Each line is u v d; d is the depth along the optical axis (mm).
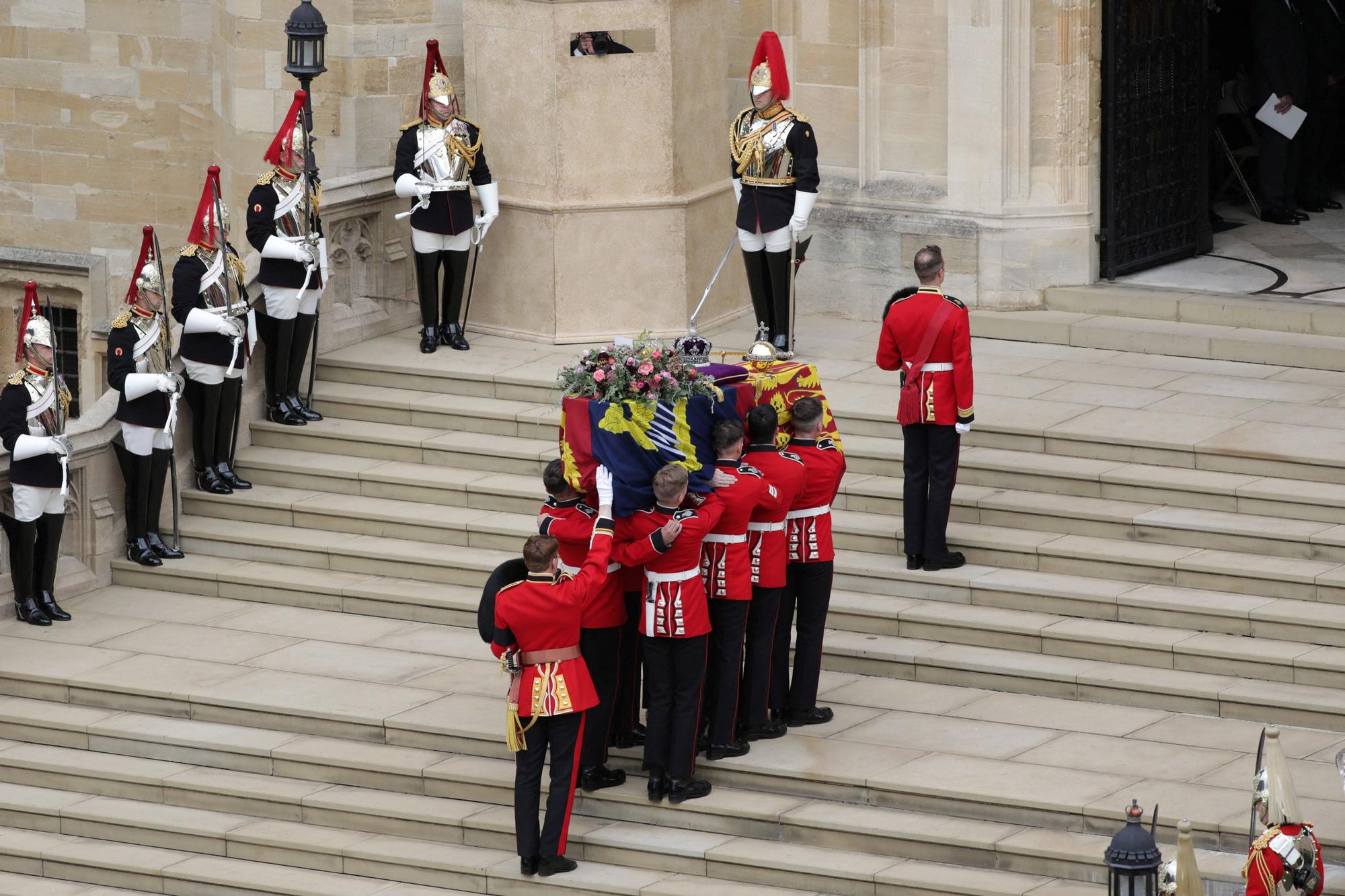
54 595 51688
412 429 55531
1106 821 39750
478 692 46844
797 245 55812
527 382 55375
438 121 57062
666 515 41438
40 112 67688
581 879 41375
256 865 43906
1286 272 59469
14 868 44969
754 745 43500
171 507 53812
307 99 54406
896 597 48000
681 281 59094
